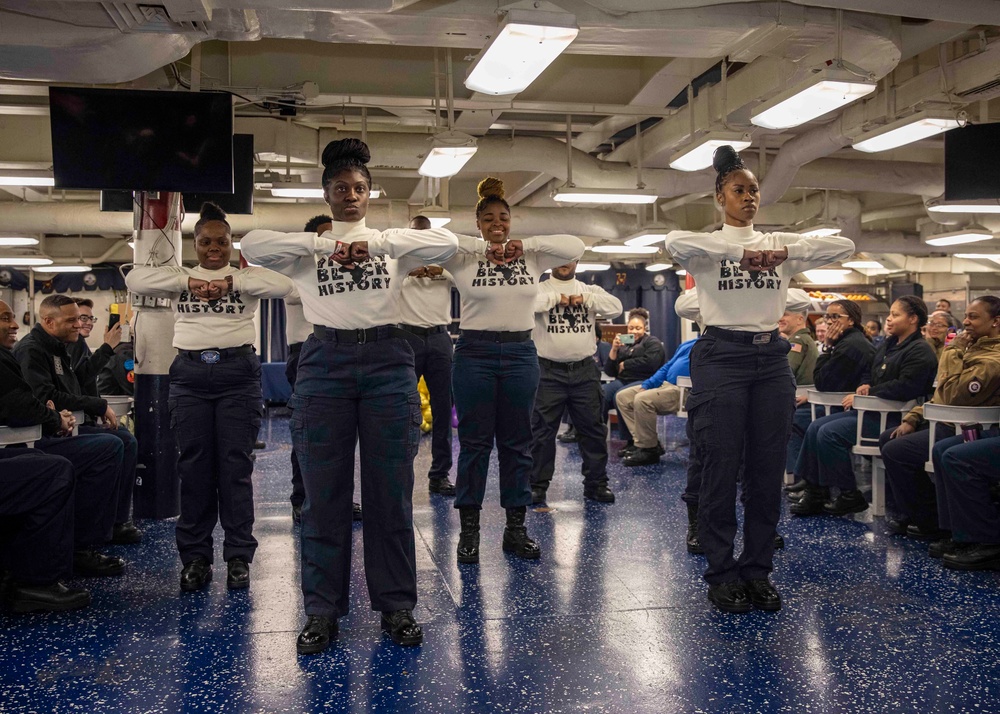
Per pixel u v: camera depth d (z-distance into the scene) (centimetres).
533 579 345
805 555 383
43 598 310
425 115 721
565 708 225
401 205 1035
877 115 671
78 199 1041
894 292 1623
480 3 411
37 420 329
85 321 571
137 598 326
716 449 304
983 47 564
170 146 492
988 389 371
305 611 286
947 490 364
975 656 260
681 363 645
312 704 228
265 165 846
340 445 271
